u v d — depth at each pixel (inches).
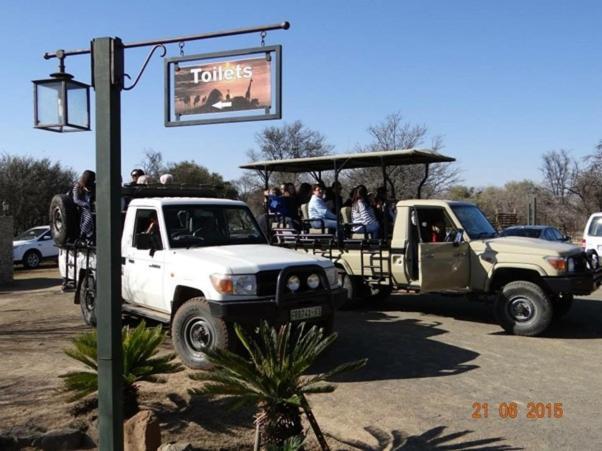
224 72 192.2
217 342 257.9
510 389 247.9
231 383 165.0
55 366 276.8
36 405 218.1
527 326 346.6
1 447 179.8
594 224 610.2
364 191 446.0
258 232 339.9
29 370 269.9
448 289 363.3
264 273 264.7
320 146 1508.4
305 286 272.1
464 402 231.5
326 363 288.2
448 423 209.3
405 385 253.4
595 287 362.3
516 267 355.9
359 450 186.5
